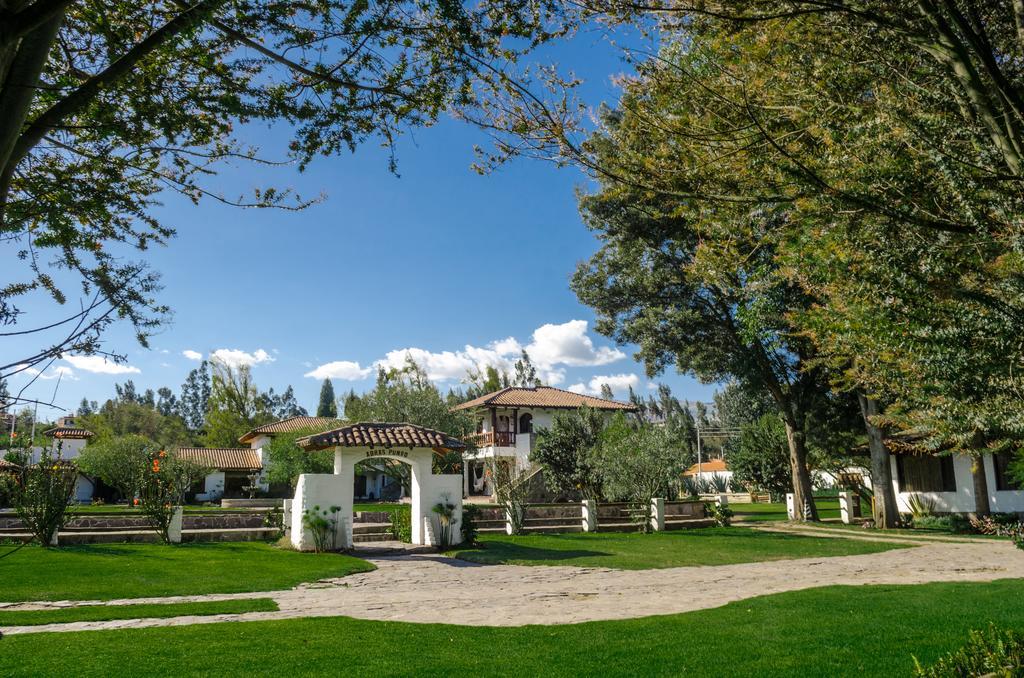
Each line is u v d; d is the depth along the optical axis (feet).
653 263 89.45
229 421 193.57
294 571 50.01
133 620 32.78
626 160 22.79
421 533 67.10
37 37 14.05
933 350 17.78
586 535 80.79
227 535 68.59
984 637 22.41
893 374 20.72
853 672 21.97
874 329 18.81
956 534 82.12
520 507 81.15
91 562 50.44
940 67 21.56
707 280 26.99
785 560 59.98
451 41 19.17
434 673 22.61
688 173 21.97
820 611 32.94
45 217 18.47
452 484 68.90
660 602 38.60
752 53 21.09
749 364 91.66
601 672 22.66
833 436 104.58
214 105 18.88
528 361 228.63
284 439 137.18
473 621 32.76
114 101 18.56
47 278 16.11
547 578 49.03
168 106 18.43
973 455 68.74
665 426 96.58
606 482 97.71
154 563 51.29
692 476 197.77
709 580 48.01
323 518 62.44
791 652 24.75
